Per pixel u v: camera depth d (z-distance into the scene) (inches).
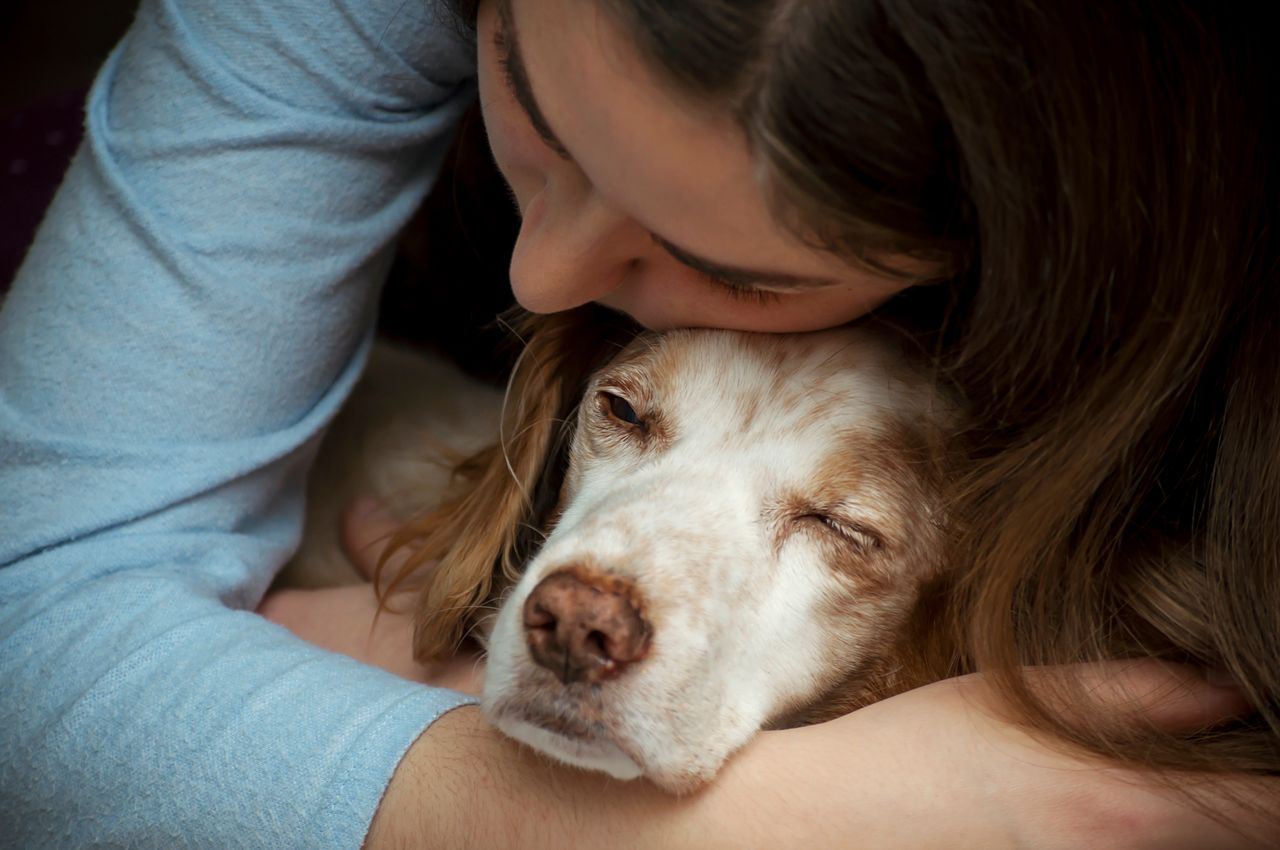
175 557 69.4
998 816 56.0
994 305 48.5
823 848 55.4
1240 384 56.7
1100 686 59.6
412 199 76.7
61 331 68.1
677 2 40.1
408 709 58.8
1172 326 51.2
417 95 72.8
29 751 59.1
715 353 66.1
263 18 68.0
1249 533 57.4
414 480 91.4
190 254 67.7
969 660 64.8
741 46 40.3
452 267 94.5
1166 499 61.9
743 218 44.9
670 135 43.1
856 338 65.7
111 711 58.6
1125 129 45.1
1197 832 56.1
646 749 53.6
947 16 40.1
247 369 70.0
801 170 41.8
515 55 48.8
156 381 68.1
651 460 65.7
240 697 58.2
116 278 67.9
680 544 58.9
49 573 66.4
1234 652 58.0
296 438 73.9
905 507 64.6
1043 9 41.3
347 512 91.4
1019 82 41.9
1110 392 53.4
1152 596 61.3
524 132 54.0
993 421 61.7
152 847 56.7
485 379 98.3
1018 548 58.4
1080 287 48.6
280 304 70.0
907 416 64.9
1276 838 56.0
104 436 67.9
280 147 68.8
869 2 40.1
